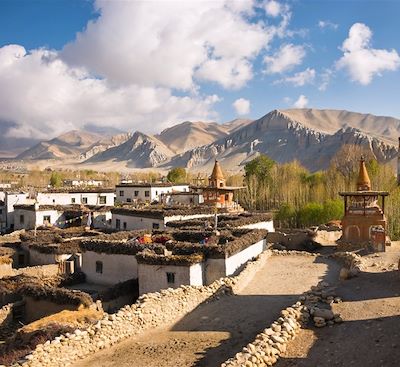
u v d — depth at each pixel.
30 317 26.92
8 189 79.38
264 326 20.58
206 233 36.69
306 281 30.16
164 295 23.03
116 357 18.28
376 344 15.80
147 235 36.91
